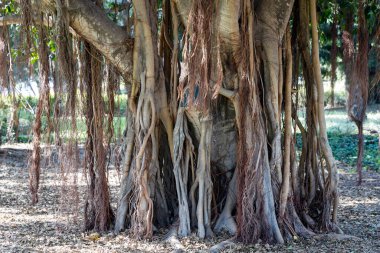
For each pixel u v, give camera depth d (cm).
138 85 700
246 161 659
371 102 2152
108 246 669
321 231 740
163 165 772
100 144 739
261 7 702
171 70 731
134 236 695
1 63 719
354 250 654
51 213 912
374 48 914
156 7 714
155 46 708
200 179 698
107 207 759
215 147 741
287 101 720
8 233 755
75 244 682
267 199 670
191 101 625
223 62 681
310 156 775
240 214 663
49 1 657
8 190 1171
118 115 774
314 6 736
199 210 695
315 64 738
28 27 663
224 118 738
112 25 700
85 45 721
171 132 729
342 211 935
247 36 651
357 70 801
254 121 657
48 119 702
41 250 655
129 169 734
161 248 657
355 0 862
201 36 597
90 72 730
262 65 699
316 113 747
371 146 1820
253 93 654
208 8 597
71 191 737
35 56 823
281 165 712
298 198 758
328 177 741
